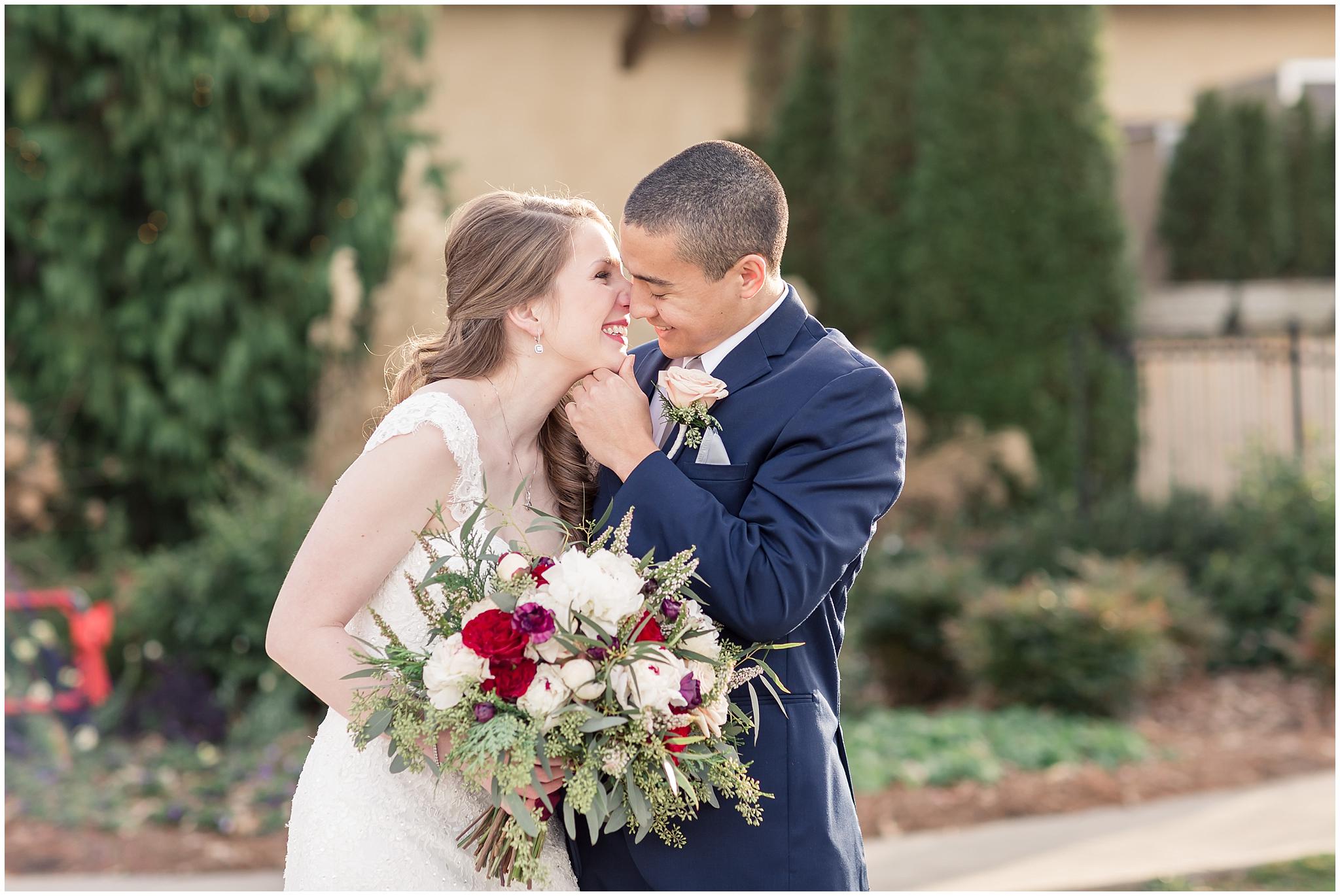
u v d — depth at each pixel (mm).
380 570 2119
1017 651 6254
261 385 8430
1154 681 6262
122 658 6285
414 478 2105
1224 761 5551
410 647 2137
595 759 1899
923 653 6617
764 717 2195
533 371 2295
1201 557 7848
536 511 2133
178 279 8391
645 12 11250
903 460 2324
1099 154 9266
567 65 11188
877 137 9891
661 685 1888
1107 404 9234
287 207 8508
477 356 2273
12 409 7617
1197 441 10555
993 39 9188
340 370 8305
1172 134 12281
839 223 10289
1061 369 9195
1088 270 9227
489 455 2260
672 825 2154
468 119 10961
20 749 5355
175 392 8219
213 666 6078
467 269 2287
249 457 6840
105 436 8430
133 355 8312
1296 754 5621
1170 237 11797
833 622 2402
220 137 8273
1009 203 9211
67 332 8180
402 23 9094
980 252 9227
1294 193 11602
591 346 2262
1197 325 11414
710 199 2213
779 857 2154
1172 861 4344
